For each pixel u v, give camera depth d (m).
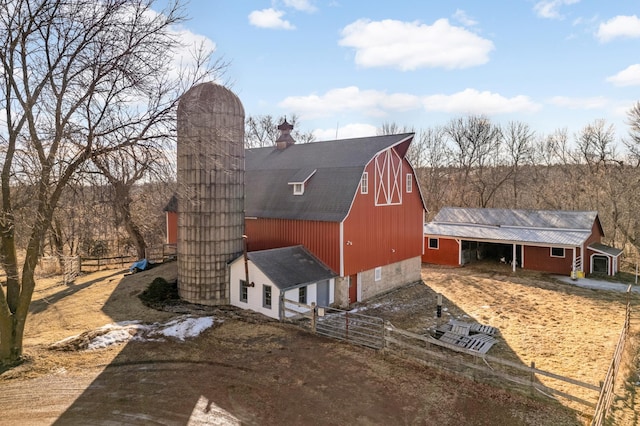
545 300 22.66
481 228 34.09
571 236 29.39
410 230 26.44
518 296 23.53
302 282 18.56
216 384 11.58
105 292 21.69
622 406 11.26
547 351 15.27
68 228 29.81
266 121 63.09
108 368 12.55
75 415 9.98
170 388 11.34
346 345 14.55
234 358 13.33
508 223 33.75
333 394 11.04
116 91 12.73
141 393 11.05
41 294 22.42
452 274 29.84
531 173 54.00
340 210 20.73
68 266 26.03
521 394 11.44
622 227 39.41
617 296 23.52
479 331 17.14
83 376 12.02
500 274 29.70
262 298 18.17
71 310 18.81
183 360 13.15
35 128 11.93
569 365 14.02
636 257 36.56
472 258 35.19
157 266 27.25
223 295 19.67
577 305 21.64
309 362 13.05
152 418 9.86
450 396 11.00
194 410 10.23
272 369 12.53
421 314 20.19
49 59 12.23
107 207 21.62
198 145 18.27
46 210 12.64
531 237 30.28
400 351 14.43
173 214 29.94
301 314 16.56
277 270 18.58
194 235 19.22
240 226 20.14
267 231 23.59
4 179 11.74
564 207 47.38
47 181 12.12
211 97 18.70
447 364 13.77
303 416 9.99
